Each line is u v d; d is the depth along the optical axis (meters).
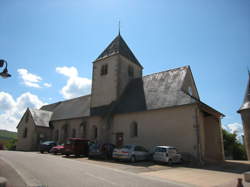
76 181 8.02
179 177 10.52
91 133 25.16
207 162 16.88
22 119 35.06
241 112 19.16
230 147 30.67
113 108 23.52
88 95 32.38
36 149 30.80
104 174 9.89
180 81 20.55
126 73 26.80
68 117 29.91
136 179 9.10
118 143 21.53
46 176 8.88
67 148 20.41
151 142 18.91
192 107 17.25
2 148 36.09
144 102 21.08
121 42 28.75
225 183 9.16
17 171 9.93
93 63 28.98
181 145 17.06
